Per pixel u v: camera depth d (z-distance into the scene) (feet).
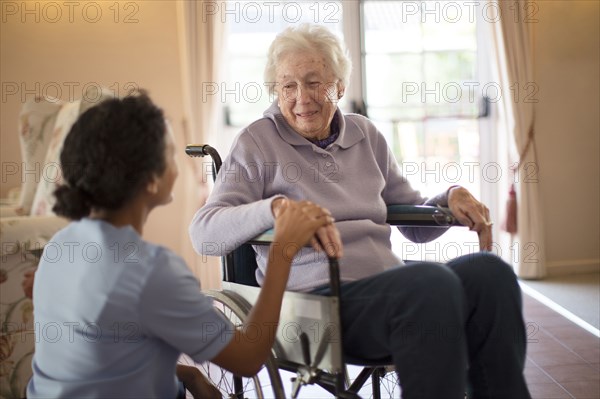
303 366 4.52
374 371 5.74
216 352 3.76
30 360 6.88
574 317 10.91
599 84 14.08
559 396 7.70
